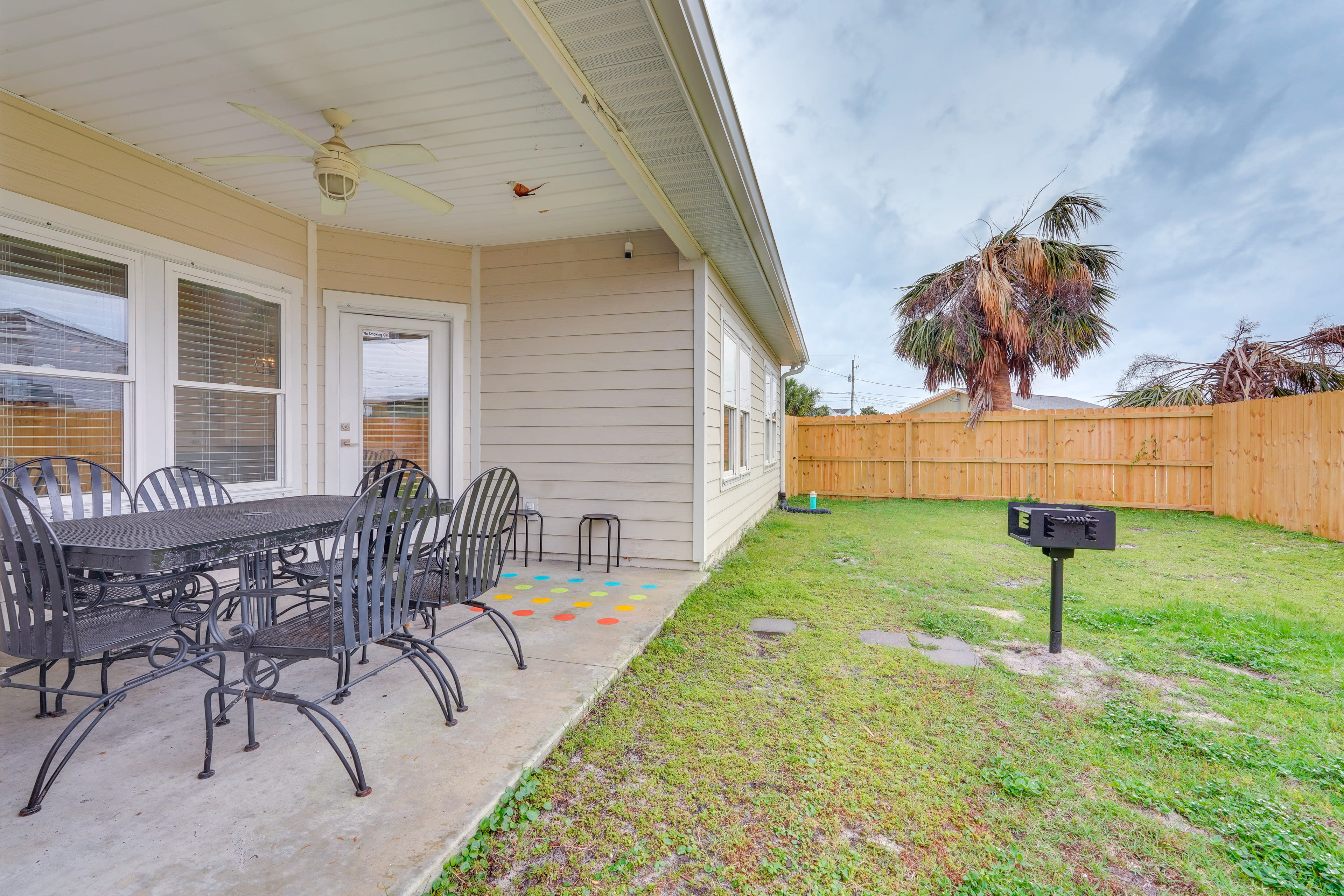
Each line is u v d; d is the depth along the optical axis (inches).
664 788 74.3
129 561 68.9
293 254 177.2
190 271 148.2
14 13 92.6
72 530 85.7
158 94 116.3
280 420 173.3
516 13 81.9
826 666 113.3
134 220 136.0
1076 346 458.3
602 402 197.5
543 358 201.9
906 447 433.7
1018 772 76.5
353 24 97.0
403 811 66.5
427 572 94.3
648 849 63.4
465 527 98.9
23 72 108.3
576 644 122.3
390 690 99.8
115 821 64.0
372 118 125.4
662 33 89.6
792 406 929.5
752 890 57.7
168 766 75.4
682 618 144.8
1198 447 339.3
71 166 124.6
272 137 133.0
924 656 118.9
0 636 72.2
